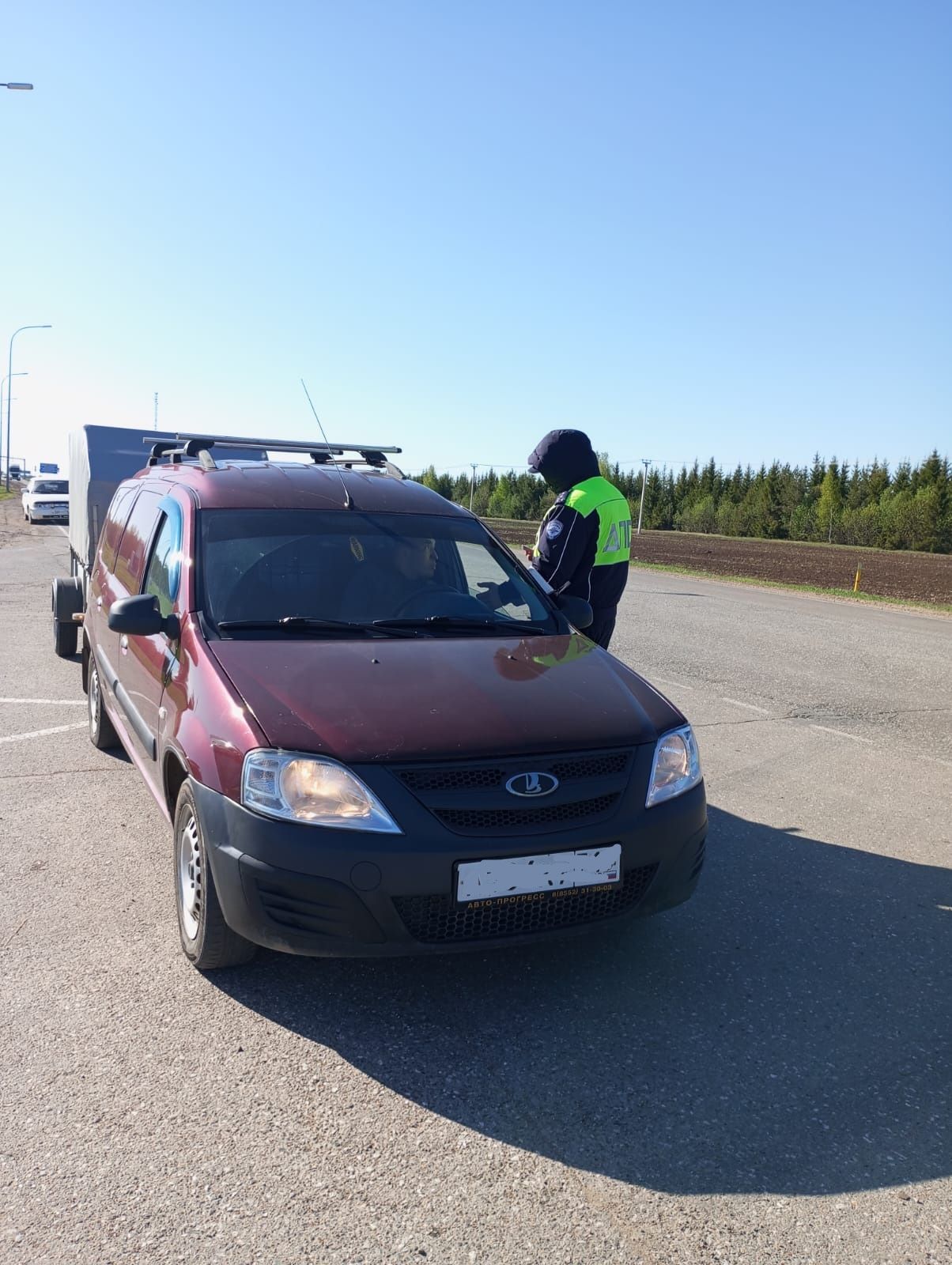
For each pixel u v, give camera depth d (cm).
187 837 385
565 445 549
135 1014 348
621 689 398
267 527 464
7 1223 247
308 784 326
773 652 1218
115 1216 251
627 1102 304
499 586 482
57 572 1914
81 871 473
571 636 456
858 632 1472
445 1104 301
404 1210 256
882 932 429
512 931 338
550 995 368
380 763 328
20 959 386
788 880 486
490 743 340
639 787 355
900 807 609
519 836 331
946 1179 273
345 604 438
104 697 632
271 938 332
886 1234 251
